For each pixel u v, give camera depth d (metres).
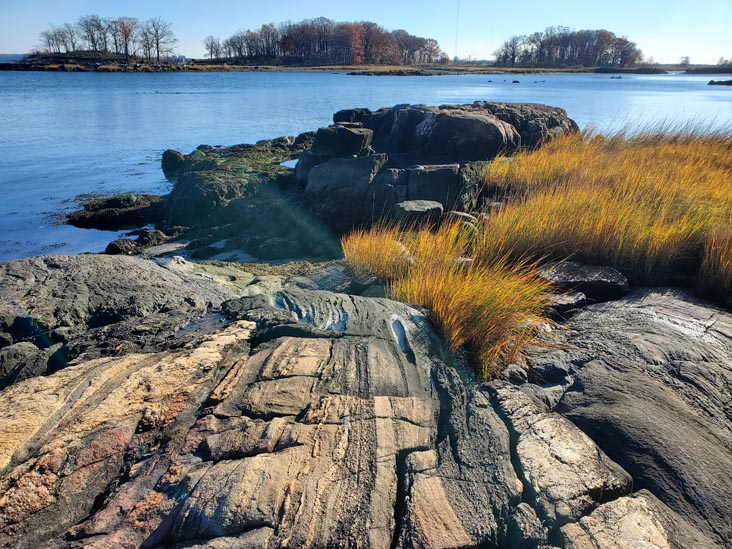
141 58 134.50
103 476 2.66
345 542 2.32
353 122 14.11
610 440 3.21
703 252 6.34
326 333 4.09
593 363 4.24
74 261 6.05
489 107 14.43
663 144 13.27
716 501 2.79
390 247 6.71
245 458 2.70
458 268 5.91
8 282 5.46
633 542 2.36
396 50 160.38
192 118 34.28
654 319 5.09
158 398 3.14
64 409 3.03
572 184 9.04
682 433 3.24
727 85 71.81
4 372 4.25
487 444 2.99
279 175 13.58
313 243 9.66
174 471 2.63
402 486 2.67
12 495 2.45
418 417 3.17
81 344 4.25
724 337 4.72
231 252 10.00
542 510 2.54
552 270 6.40
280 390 3.27
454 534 2.41
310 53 150.12
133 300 5.38
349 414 3.09
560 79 91.69
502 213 7.81
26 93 51.47
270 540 2.30
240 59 149.62
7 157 20.98
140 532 2.33
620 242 6.56
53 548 2.27
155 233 11.36
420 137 13.02
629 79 94.56
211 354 3.66
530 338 4.72
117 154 22.14
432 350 4.10
